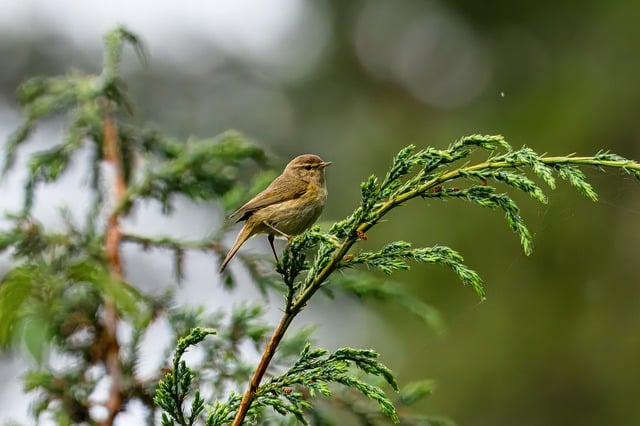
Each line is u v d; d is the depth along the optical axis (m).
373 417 6.62
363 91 19.91
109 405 6.12
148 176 7.40
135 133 8.12
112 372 6.21
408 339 15.78
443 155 4.47
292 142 18.94
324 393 4.37
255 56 19.66
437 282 15.62
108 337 6.27
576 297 15.71
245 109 19.03
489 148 4.47
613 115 17.36
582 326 15.62
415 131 19.06
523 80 18.95
